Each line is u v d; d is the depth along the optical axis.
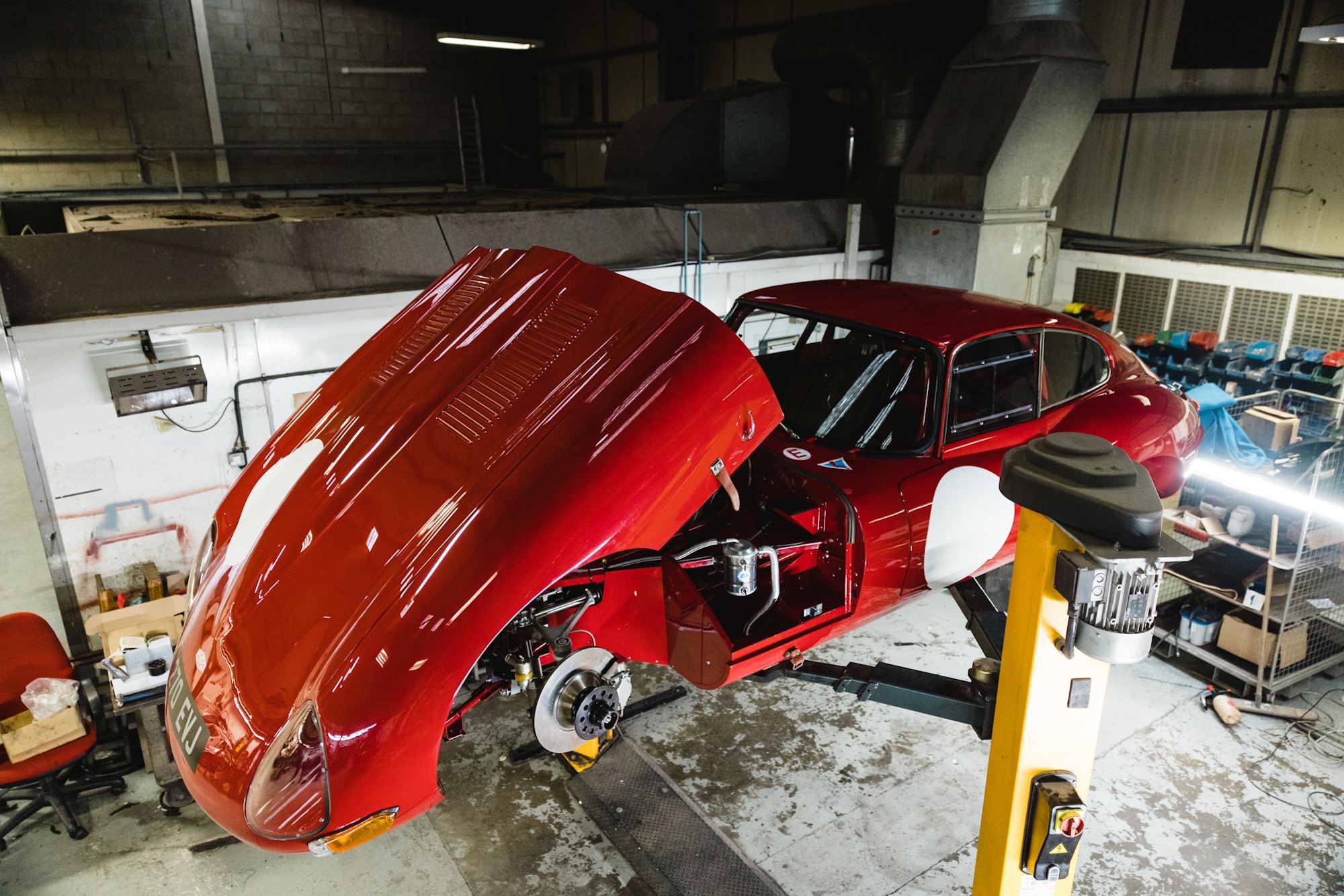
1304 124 5.77
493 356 2.50
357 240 5.02
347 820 1.96
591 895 2.79
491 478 2.13
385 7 12.82
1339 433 4.68
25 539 4.84
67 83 10.71
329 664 1.98
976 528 3.21
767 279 6.38
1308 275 5.47
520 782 3.32
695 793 3.24
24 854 2.99
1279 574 3.91
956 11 7.22
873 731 3.60
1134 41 6.78
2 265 3.98
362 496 2.31
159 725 3.10
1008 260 6.08
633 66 12.45
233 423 4.49
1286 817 3.12
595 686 2.35
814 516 2.96
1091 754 1.83
